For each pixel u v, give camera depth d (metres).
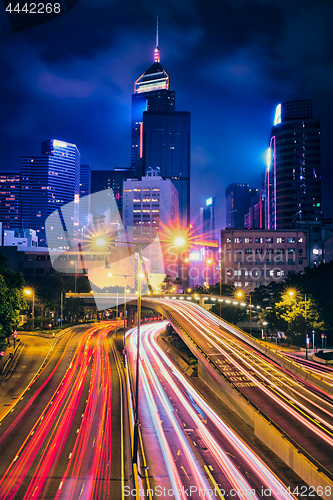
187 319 84.25
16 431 36.31
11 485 26.19
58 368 64.50
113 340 98.38
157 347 96.81
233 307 105.81
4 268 63.84
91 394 49.59
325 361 68.50
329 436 31.62
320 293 82.81
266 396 41.69
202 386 56.50
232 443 34.59
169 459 30.92
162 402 47.72
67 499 24.47
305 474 26.98
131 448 32.91
